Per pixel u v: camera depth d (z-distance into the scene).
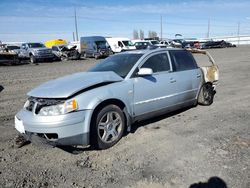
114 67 5.50
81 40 33.34
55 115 4.16
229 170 3.77
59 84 4.69
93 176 3.78
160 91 5.59
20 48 29.22
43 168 4.06
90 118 4.35
